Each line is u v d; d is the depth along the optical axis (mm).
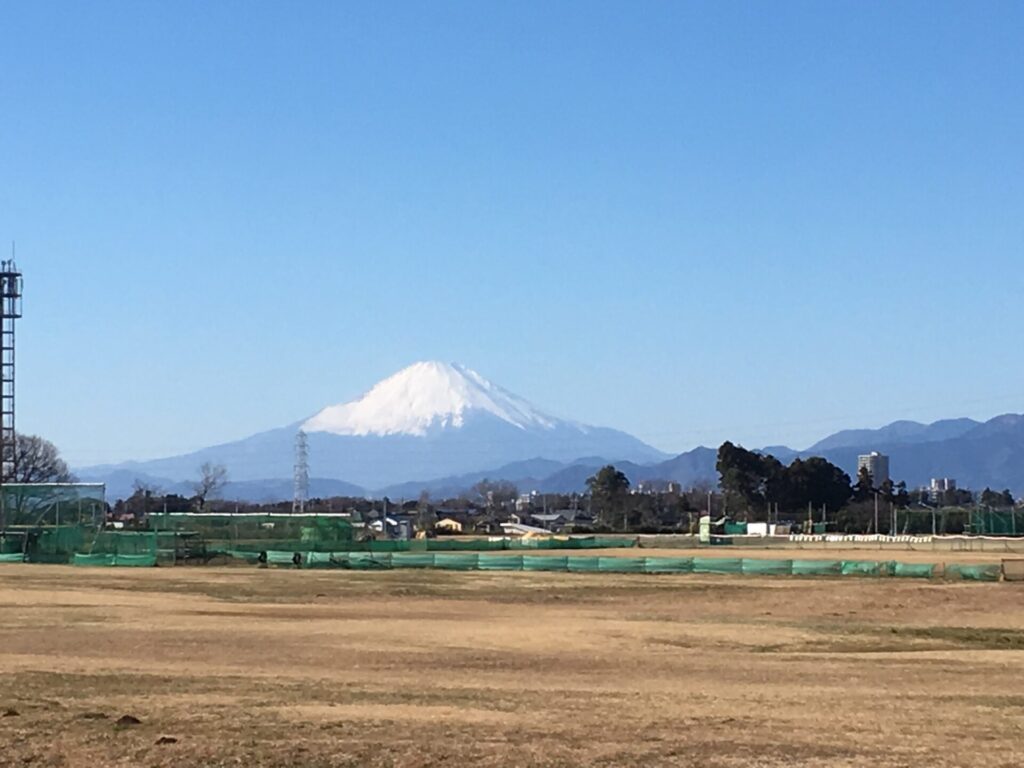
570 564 82375
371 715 23406
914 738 21141
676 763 18500
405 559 85375
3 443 127062
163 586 66312
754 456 189500
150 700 25703
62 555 89688
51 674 30547
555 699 26547
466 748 19484
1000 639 42531
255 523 107188
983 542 121812
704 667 34031
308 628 44688
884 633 43781
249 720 22594
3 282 127875
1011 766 18594
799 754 19312
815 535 144500
